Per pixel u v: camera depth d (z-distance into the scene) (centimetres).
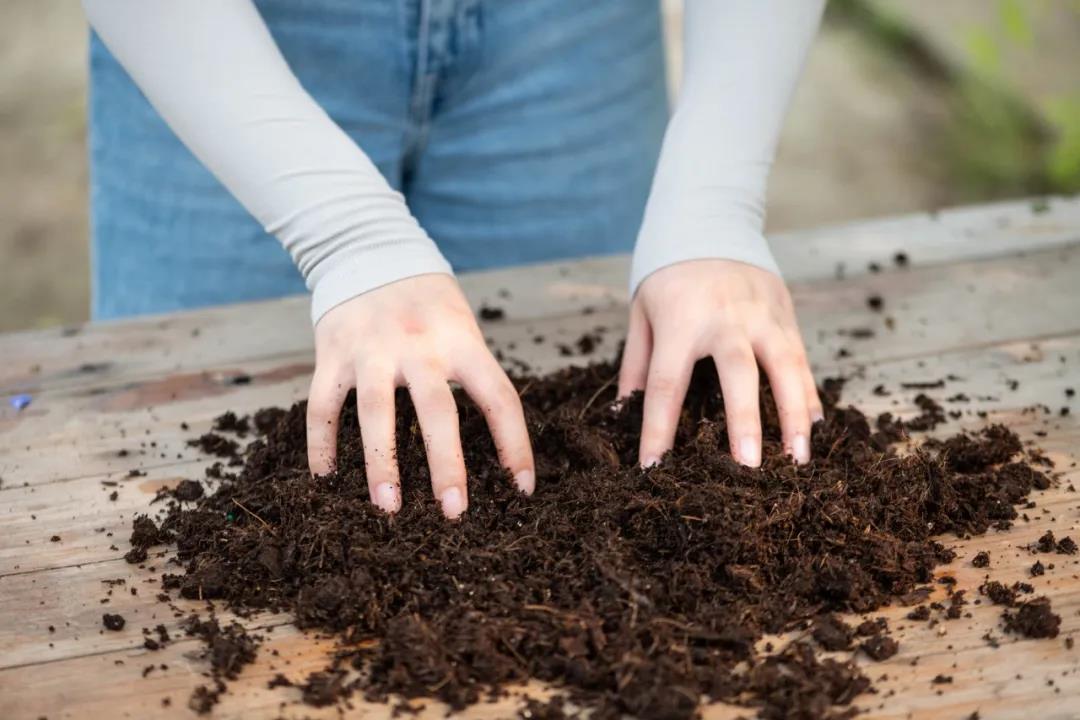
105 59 113
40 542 94
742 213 99
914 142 215
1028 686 84
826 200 202
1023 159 207
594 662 85
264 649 87
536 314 110
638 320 99
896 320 109
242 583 91
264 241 117
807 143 215
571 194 123
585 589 88
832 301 111
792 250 117
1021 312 109
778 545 90
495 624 87
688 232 98
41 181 216
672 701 83
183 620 89
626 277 114
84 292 195
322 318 94
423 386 91
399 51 112
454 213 123
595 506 92
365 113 114
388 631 87
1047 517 94
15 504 96
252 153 94
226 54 94
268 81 94
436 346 92
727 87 100
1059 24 223
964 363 105
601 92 120
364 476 93
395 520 91
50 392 105
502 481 93
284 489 93
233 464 99
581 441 96
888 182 206
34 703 85
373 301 93
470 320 94
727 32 100
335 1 109
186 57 93
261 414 102
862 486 94
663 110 127
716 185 99
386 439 91
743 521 90
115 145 116
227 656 86
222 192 115
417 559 90
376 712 84
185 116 94
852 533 91
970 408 101
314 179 94
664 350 96
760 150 100
